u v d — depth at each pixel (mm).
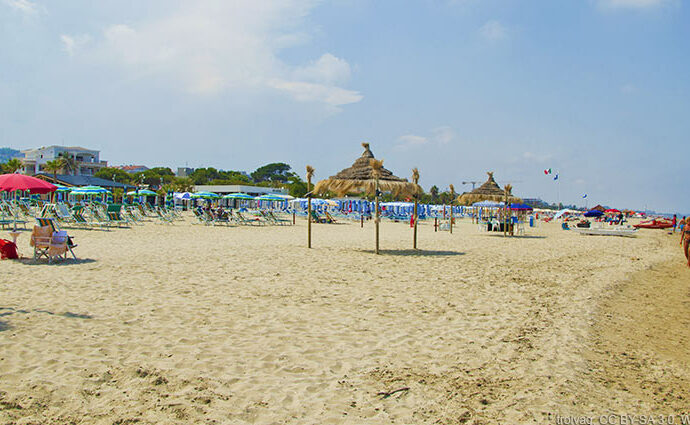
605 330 5641
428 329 5281
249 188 69250
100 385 3410
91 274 7781
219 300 6305
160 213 25984
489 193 24953
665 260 14344
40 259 9227
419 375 3859
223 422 2924
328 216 34438
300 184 77812
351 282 8117
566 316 6191
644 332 5652
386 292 7340
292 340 4688
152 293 6535
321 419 3018
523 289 8031
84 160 77500
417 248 14984
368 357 4266
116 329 4793
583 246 17984
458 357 4359
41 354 3967
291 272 8914
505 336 5109
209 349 4305
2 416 2877
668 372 4223
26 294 6137
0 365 3684
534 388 3666
